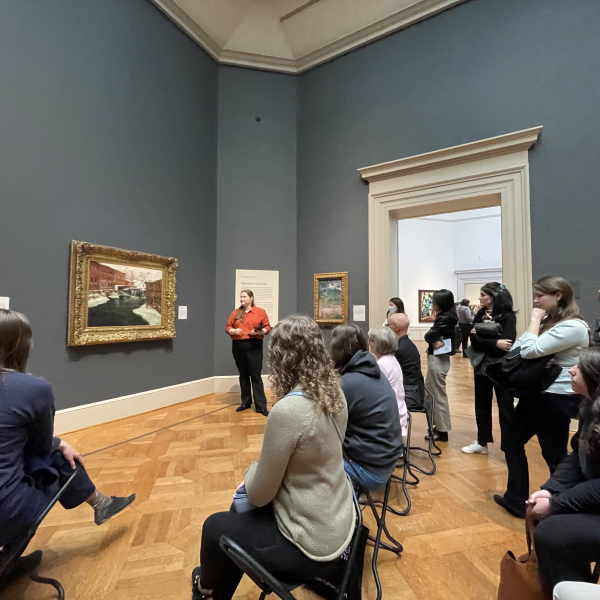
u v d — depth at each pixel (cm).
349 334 216
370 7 550
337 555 116
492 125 471
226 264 612
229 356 607
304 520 118
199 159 579
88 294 411
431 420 312
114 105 450
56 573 180
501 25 469
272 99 641
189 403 527
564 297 221
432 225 1493
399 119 543
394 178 541
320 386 123
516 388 223
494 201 496
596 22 411
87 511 237
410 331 1461
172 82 533
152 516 231
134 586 172
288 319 136
